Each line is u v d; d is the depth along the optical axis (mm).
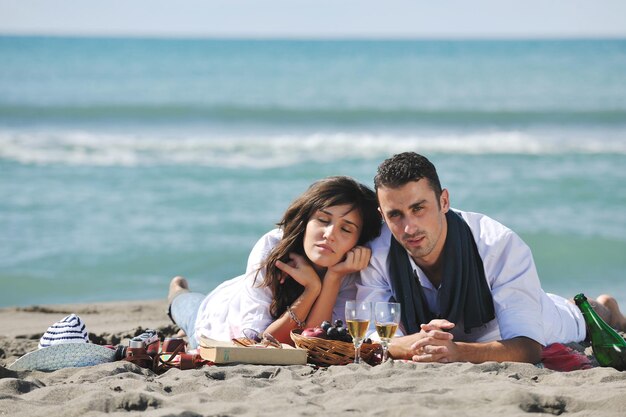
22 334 8398
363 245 6422
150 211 17312
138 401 4523
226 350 5703
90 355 5898
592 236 15094
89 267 13430
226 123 34312
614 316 7695
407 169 5734
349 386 5082
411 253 5906
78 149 25734
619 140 28719
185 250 14414
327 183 6305
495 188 19562
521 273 6039
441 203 5914
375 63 70500
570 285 12617
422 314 6164
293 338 5996
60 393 4914
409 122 34750
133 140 28000
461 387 4820
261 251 6543
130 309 10141
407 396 4598
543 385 5066
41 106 36438
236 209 17594
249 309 6477
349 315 5535
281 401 4645
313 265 6523
